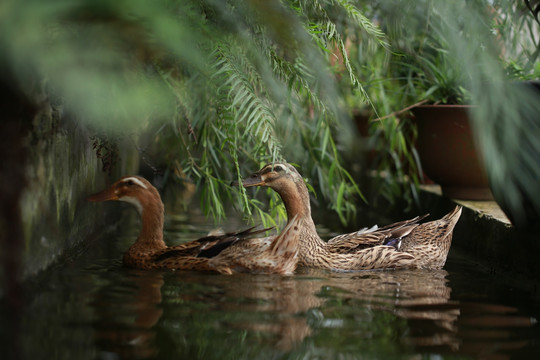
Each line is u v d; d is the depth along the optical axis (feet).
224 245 34.91
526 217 32.22
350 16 31.63
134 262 35.22
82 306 24.91
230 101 30.37
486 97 16.25
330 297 27.99
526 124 18.97
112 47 15.31
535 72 40.68
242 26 24.98
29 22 13.57
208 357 19.04
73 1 14.05
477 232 43.65
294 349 19.94
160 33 15.33
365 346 20.39
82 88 14.10
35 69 16.92
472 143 49.88
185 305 25.54
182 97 36.37
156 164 53.16
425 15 17.62
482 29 15.33
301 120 50.55
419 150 53.88
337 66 46.55
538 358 19.57
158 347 19.89
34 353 19.02
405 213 62.23
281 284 31.07
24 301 25.30
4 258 23.76
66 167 36.19
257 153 40.24
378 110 54.54
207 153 44.68
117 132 33.58
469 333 22.27
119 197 36.83
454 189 52.01
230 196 42.45
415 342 20.97
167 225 51.26
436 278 34.37
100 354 19.10
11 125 23.00
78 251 39.60
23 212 26.78
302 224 39.11
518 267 35.50
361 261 37.47
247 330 21.97
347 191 51.03
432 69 51.85
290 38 18.60
